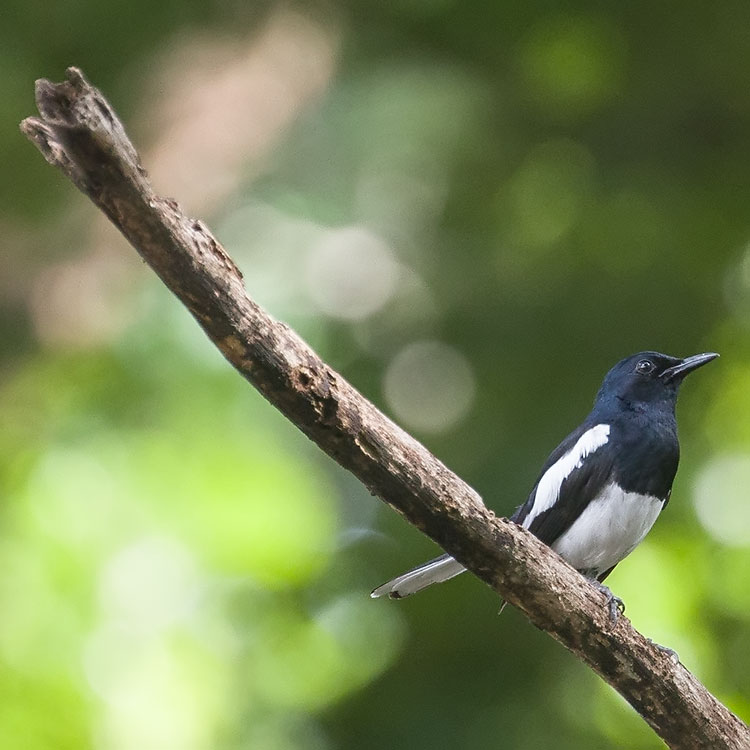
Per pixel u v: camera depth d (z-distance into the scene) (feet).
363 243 47.44
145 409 45.88
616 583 43.16
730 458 43.96
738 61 40.37
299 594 46.11
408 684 39.52
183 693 44.19
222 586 47.21
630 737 38.96
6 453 44.19
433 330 43.68
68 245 39.70
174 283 18.04
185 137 39.47
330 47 40.50
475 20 40.73
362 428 19.65
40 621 43.11
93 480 45.83
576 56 41.91
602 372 40.96
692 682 22.97
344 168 45.03
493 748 37.29
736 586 42.88
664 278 41.75
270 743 43.16
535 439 39.93
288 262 48.29
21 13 37.91
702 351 41.78
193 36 39.45
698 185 41.96
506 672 38.93
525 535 21.42
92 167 16.61
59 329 40.57
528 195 43.39
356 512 48.70
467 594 39.55
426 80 41.91
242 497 48.32
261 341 18.58
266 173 44.52
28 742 40.40
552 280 42.32
